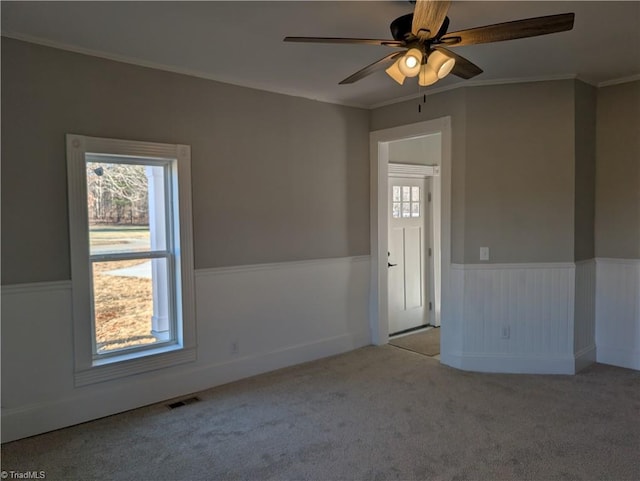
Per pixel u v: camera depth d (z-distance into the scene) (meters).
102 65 3.20
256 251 4.05
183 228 3.60
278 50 3.19
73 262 3.12
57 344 3.08
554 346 4.02
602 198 4.22
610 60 3.51
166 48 3.13
